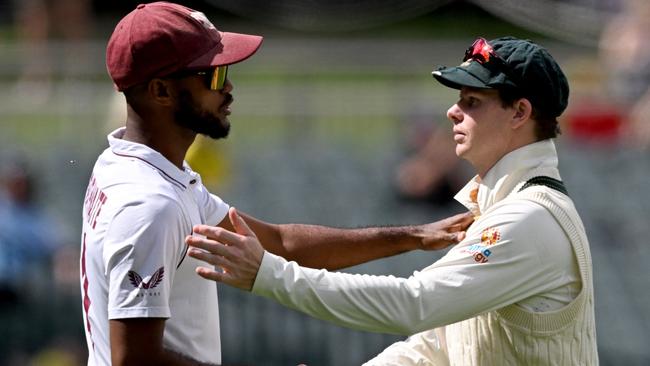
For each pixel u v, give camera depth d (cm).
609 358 3538
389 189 3950
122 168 1248
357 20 3684
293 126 4075
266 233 1491
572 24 3775
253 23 4416
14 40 4319
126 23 1262
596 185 3947
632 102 3956
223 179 3653
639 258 3803
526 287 1309
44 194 3853
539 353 1338
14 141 3981
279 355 3244
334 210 3903
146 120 1273
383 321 1286
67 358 3231
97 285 1246
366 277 1291
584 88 3988
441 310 1294
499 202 1341
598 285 3747
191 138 1302
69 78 4066
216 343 1325
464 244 1324
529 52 1333
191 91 1265
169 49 1241
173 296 1264
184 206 1246
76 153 3966
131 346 1201
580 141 4012
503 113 1345
